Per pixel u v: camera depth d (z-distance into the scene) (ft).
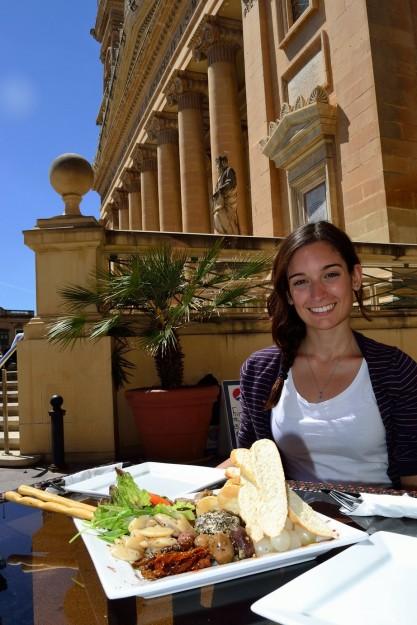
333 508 5.17
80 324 17.74
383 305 27.40
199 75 77.36
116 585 3.35
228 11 65.10
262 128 52.49
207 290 20.61
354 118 39.68
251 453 4.51
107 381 18.99
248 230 67.10
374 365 6.97
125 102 106.22
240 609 3.27
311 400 7.18
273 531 3.86
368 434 6.86
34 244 19.72
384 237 36.35
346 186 40.32
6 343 179.83
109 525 4.36
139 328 20.26
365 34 38.68
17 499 5.49
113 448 18.80
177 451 17.08
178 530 4.09
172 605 3.32
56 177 21.09
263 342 21.76
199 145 76.84
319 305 6.86
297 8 49.85
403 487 6.83
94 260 19.75
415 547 3.78
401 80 38.58
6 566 3.97
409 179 37.35
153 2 84.12
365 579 3.43
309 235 6.98
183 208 75.20
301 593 3.20
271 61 52.65
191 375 20.86
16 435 21.84
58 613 3.24
